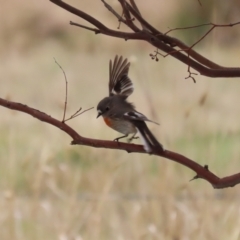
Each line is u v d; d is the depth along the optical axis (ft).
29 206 31.63
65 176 34.14
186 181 31.55
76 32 112.37
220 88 70.18
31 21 113.09
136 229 29.71
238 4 72.08
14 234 30.12
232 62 85.20
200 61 17.94
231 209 29.17
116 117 20.83
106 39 109.91
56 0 17.03
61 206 33.14
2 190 33.83
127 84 21.70
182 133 40.83
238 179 16.84
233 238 28.12
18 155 43.37
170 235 28.32
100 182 33.30
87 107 67.77
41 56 102.12
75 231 29.55
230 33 94.38
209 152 35.83
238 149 42.78
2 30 109.50
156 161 36.55
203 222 28.63
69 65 96.73
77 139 16.56
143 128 19.04
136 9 18.35
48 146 36.76
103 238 31.04
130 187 36.04
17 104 16.17
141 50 104.58
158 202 30.25
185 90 67.46
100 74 90.38
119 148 16.89
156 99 63.98
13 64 96.12
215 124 50.29
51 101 71.92
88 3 111.45
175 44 18.01
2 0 112.47
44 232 30.48
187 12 104.58
